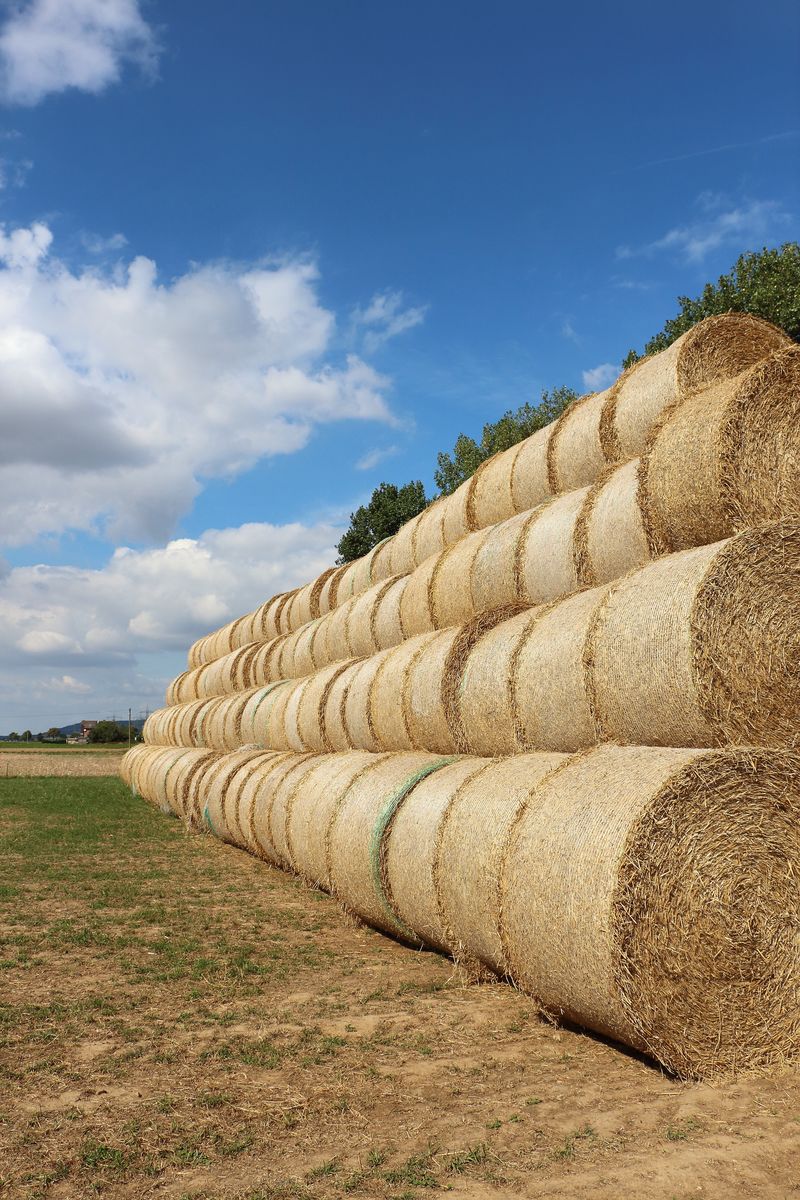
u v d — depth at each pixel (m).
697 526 8.27
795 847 6.27
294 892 13.02
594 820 6.33
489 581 12.14
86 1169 4.73
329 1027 7.01
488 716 9.86
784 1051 6.01
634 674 7.41
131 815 23.66
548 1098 5.54
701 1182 4.40
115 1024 7.10
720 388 8.41
